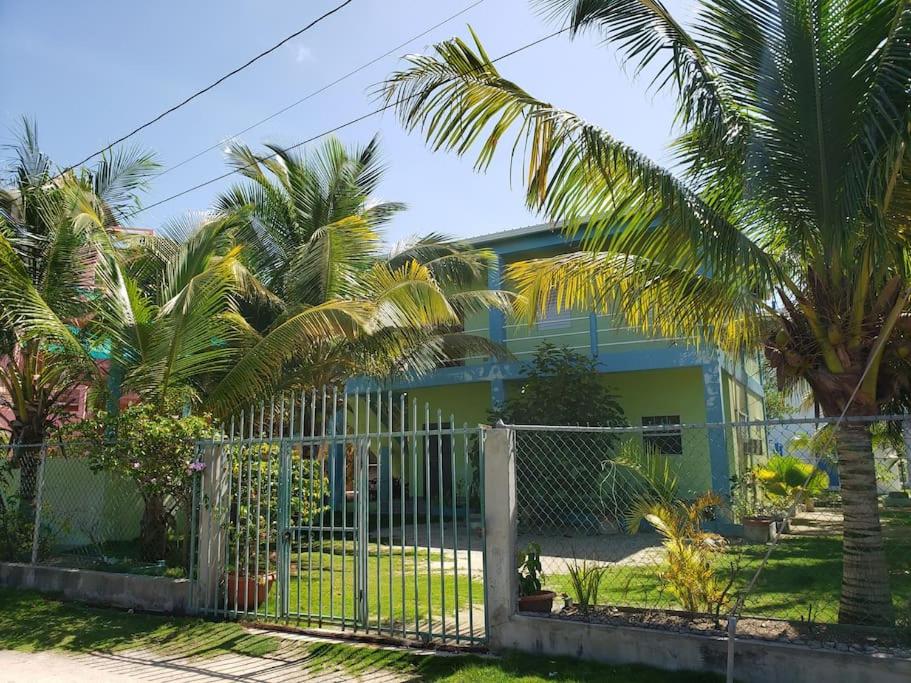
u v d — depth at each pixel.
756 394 20.73
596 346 15.42
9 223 11.32
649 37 6.00
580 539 13.02
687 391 16.02
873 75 5.42
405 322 10.28
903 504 13.85
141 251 12.37
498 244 16.81
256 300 12.55
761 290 5.98
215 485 7.94
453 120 5.94
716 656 5.22
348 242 11.79
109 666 6.29
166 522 9.92
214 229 10.91
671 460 15.67
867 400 5.79
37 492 9.62
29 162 11.76
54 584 9.01
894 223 5.96
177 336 9.38
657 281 7.15
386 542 13.39
